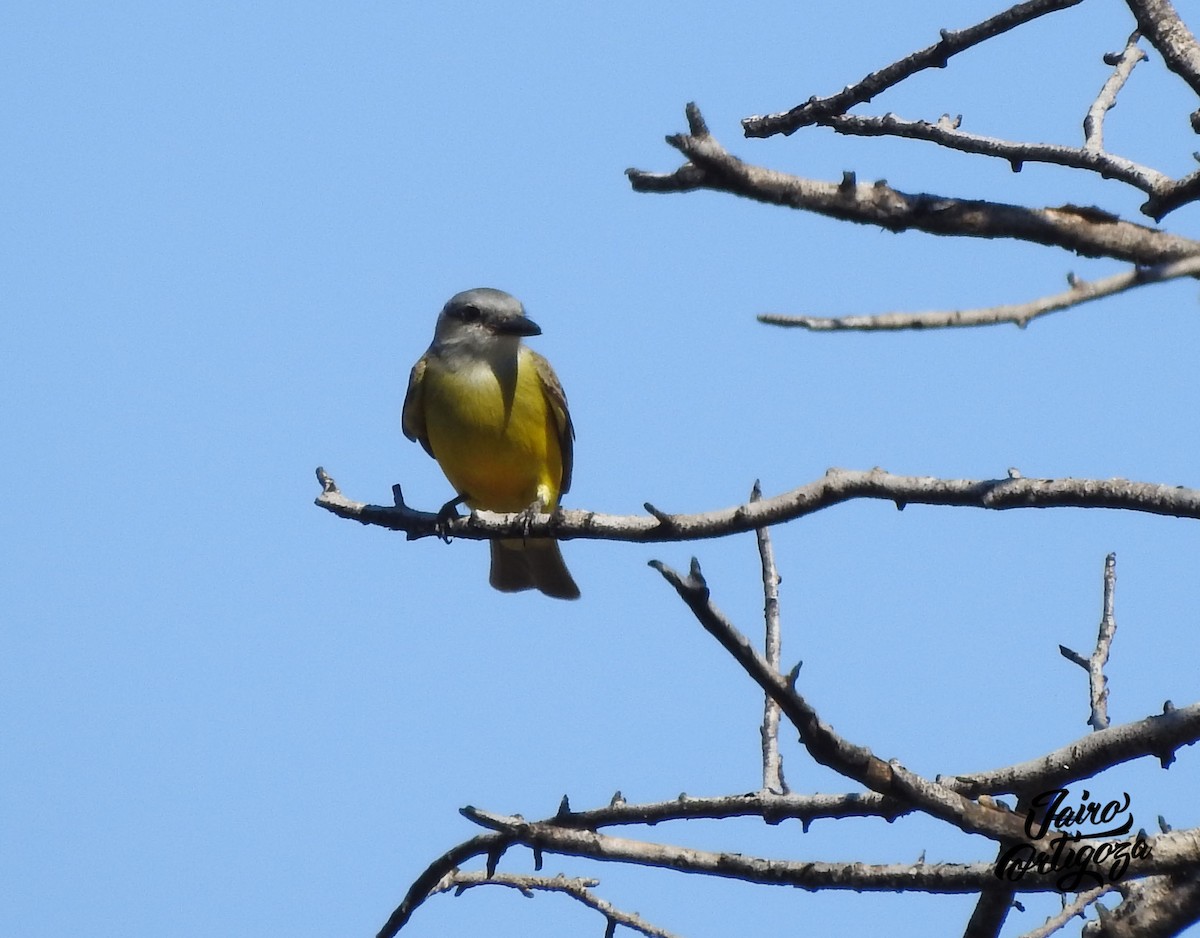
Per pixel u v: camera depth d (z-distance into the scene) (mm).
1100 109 11336
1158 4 10406
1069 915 11883
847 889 10344
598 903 12945
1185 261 6727
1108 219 8703
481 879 13078
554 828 10555
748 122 12078
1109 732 9828
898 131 11742
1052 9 10820
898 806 10891
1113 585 12430
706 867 10555
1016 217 8664
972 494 9211
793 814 11352
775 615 12375
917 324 6859
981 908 10617
